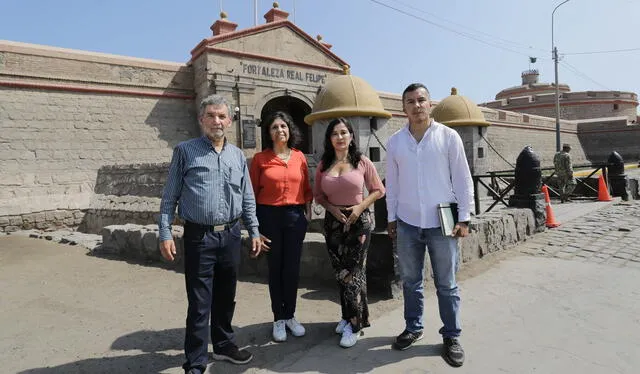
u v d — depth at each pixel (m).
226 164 2.70
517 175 7.04
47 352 2.99
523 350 2.79
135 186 9.44
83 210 10.52
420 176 2.86
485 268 4.87
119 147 12.40
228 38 13.84
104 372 2.70
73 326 3.49
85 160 11.72
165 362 2.84
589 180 11.60
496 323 3.26
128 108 12.73
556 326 3.15
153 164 9.06
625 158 32.22
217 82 13.39
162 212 2.62
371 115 5.80
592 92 36.88
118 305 4.02
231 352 2.79
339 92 5.77
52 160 11.14
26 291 4.52
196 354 2.55
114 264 5.67
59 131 11.36
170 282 4.76
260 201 3.21
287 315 3.23
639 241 5.88
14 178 10.42
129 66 12.80
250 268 4.94
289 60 15.25
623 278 4.27
